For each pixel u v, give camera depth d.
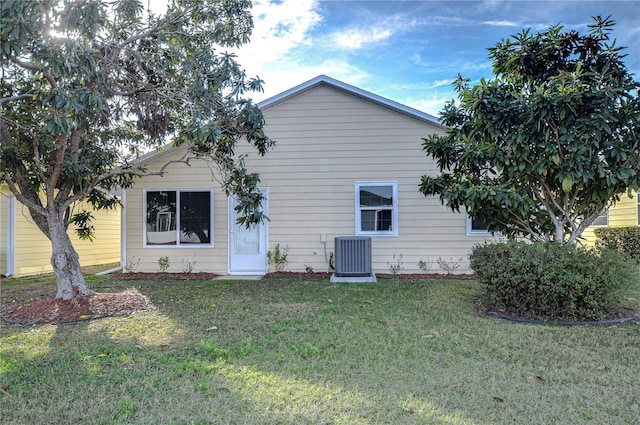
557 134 5.29
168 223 10.09
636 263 5.59
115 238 14.66
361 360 3.83
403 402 2.97
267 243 9.89
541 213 6.05
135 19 6.32
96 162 7.20
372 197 9.71
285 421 2.71
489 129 5.62
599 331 4.72
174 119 7.08
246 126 6.86
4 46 3.99
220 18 6.77
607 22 5.41
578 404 2.96
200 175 10.01
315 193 9.80
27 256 10.56
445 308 6.00
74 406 2.95
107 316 5.58
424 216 9.59
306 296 6.98
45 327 5.10
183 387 3.25
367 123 9.72
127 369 3.64
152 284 8.47
